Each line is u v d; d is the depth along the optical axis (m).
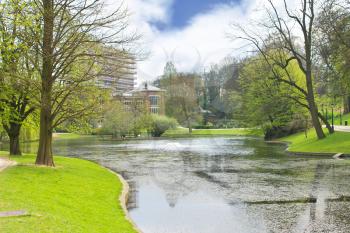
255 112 52.78
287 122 54.53
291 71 50.25
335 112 81.75
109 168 25.36
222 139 59.81
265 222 11.16
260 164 26.09
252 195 15.10
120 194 14.87
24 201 10.48
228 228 10.63
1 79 20.89
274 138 56.31
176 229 10.65
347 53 30.44
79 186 14.91
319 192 15.42
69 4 19.62
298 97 44.28
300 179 18.94
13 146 26.14
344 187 16.38
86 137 78.81
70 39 19.70
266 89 49.12
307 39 37.25
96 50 20.00
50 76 19.05
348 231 10.13
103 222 10.23
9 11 18.25
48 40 18.97
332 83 38.53
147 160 30.61
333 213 12.05
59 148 47.78
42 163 19.30
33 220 8.66
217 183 18.19
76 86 19.17
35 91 20.83
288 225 10.80
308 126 53.94
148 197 15.04
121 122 61.66
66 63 20.48
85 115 20.97
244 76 48.66
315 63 41.62
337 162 25.81
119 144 53.53
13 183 12.93
